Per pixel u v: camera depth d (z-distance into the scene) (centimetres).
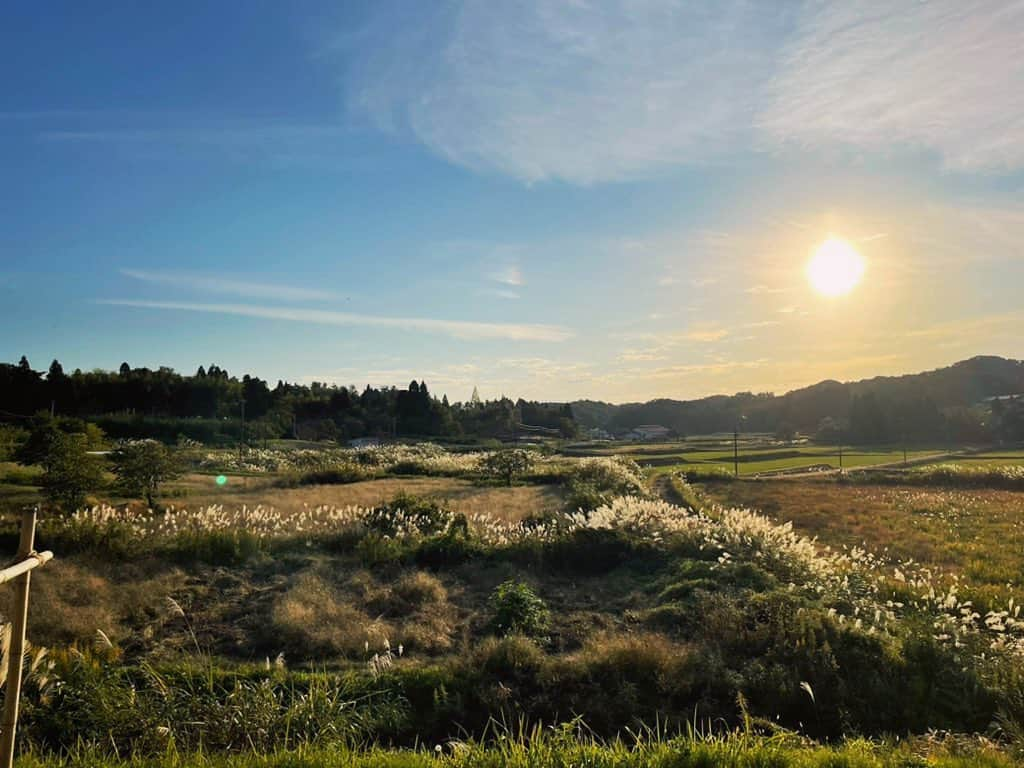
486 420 11450
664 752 564
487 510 2605
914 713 907
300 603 1263
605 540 1683
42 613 1154
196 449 5538
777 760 557
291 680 945
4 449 3684
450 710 903
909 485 4406
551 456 7069
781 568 1452
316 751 607
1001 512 3038
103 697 788
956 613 1317
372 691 930
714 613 1154
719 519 2258
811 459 7350
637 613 1270
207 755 638
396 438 9400
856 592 1331
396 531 1816
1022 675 947
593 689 948
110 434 6731
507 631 1146
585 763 543
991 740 790
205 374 11394
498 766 549
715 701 928
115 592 1309
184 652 1070
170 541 1633
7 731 411
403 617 1265
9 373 8200
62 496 2075
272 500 2841
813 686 946
